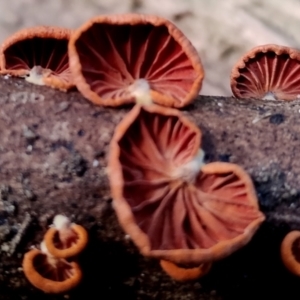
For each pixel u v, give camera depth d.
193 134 0.08
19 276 0.09
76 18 0.20
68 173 0.08
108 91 0.08
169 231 0.08
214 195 0.08
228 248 0.07
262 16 0.20
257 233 0.08
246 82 0.10
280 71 0.10
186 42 0.08
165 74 0.08
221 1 0.20
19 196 0.08
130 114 0.08
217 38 0.20
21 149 0.08
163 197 0.08
